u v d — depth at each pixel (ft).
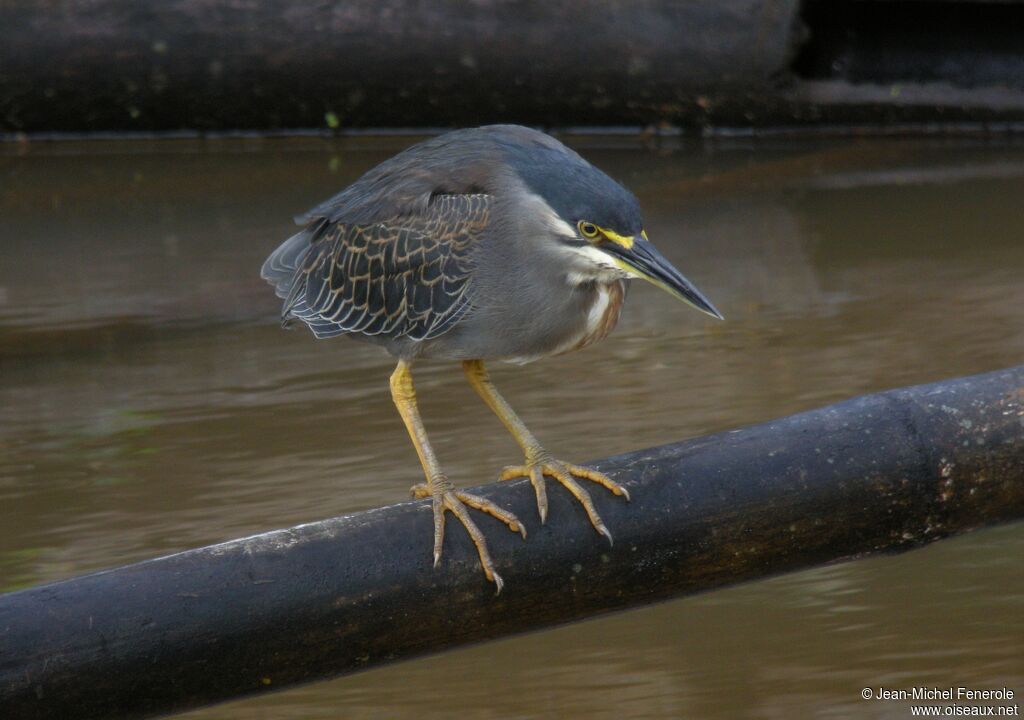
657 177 58.29
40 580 27.48
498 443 33.94
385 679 25.44
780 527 20.01
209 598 17.69
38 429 35.53
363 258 24.41
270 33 64.28
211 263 48.52
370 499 31.07
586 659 25.79
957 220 50.14
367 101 65.92
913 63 63.26
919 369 36.70
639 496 19.60
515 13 62.95
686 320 42.09
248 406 36.96
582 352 40.06
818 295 43.01
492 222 22.98
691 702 23.86
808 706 23.59
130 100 66.33
